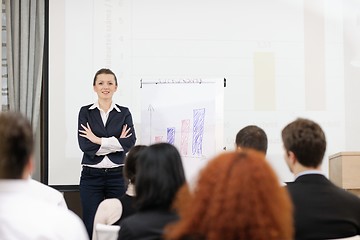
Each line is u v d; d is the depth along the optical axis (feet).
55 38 14.37
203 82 13.39
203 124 13.23
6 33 14.33
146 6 14.61
